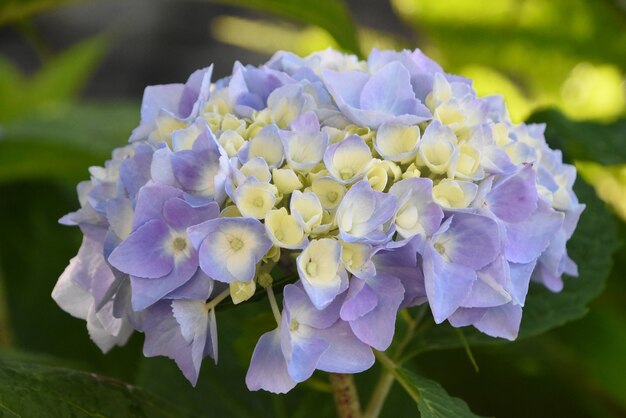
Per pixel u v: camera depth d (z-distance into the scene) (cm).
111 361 93
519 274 62
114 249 60
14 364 66
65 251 109
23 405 64
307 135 61
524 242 62
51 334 103
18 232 108
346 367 60
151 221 60
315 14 93
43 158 101
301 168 61
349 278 61
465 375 87
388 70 63
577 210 66
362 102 63
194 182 61
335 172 61
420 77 65
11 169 102
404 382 65
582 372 90
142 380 77
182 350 61
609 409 90
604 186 103
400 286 60
